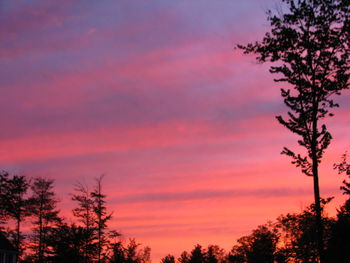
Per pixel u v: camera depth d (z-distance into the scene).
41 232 69.62
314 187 30.95
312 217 52.91
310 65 31.05
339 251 40.50
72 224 54.44
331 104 30.91
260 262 85.25
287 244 68.44
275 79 31.77
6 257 53.44
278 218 62.62
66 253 51.53
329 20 30.55
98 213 64.25
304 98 30.94
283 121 31.53
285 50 31.75
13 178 70.94
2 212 70.44
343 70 30.28
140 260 77.50
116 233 63.81
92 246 54.78
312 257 55.75
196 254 108.25
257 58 32.78
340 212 43.38
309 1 30.81
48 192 72.81
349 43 30.45
